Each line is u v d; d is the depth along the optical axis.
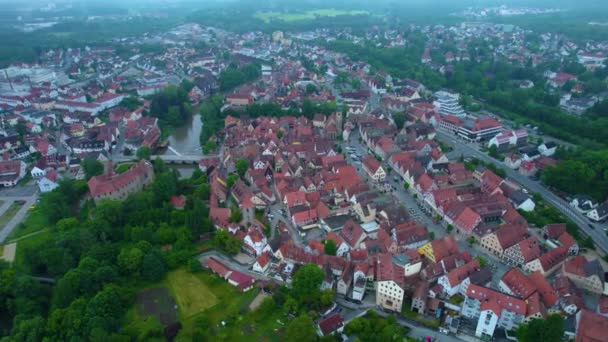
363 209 198.62
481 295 140.25
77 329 136.12
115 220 195.00
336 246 178.12
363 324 136.88
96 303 143.38
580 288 158.75
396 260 159.00
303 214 197.88
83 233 176.12
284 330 141.12
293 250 172.12
